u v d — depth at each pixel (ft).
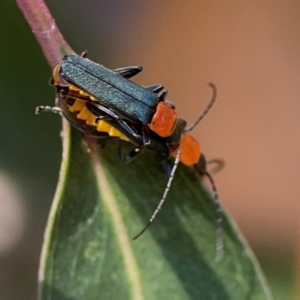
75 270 0.58
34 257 0.67
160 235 0.59
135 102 0.61
